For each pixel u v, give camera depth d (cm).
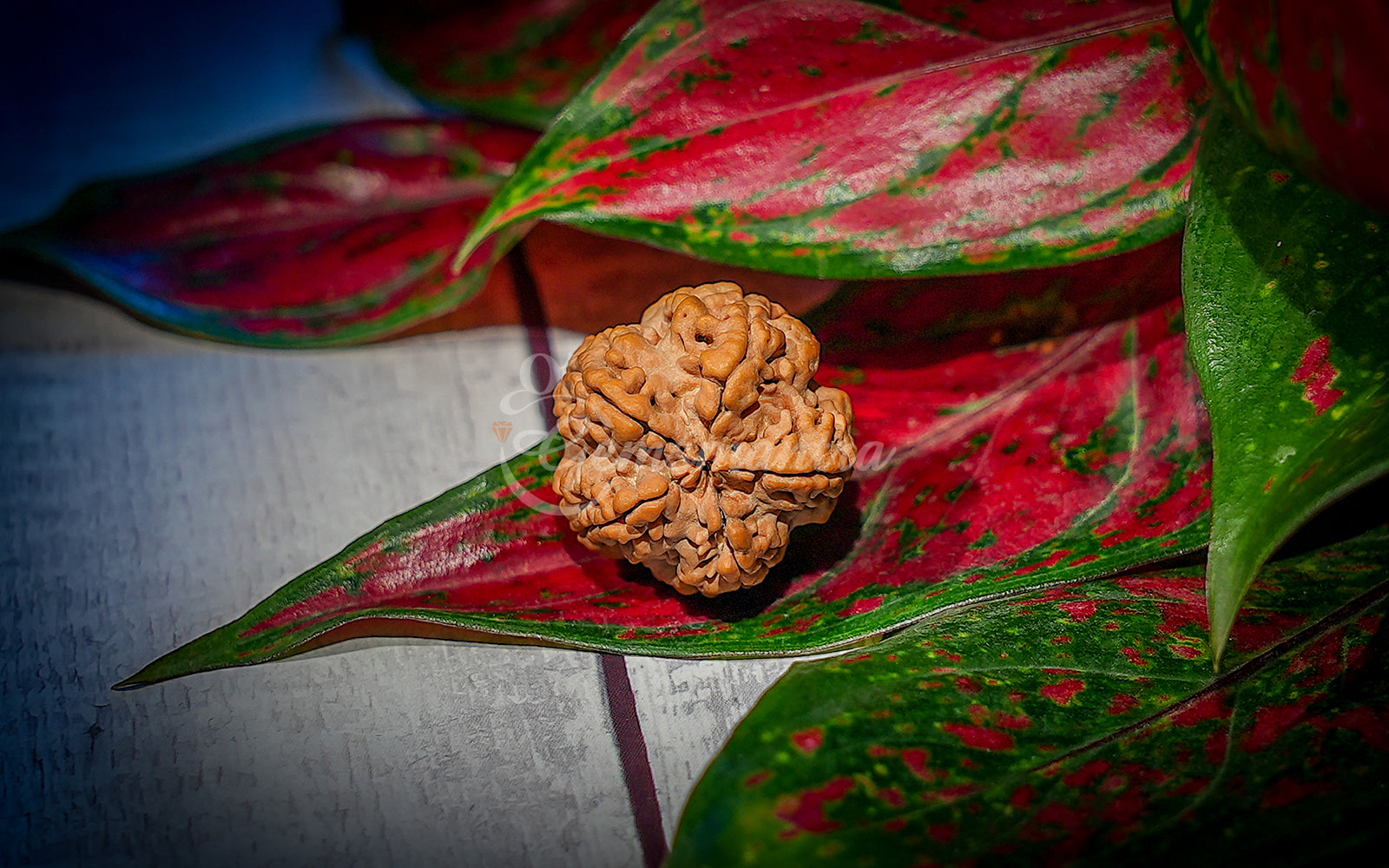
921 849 10
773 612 13
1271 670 12
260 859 12
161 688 14
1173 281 14
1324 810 10
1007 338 14
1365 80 9
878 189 12
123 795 13
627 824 13
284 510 15
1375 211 10
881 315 14
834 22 12
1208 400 11
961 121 12
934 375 14
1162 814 10
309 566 15
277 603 13
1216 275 11
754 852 10
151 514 15
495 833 13
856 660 12
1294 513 10
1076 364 14
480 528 13
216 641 13
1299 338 11
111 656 14
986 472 13
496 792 13
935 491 13
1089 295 14
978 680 11
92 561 15
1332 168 10
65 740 13
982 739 11
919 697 11
